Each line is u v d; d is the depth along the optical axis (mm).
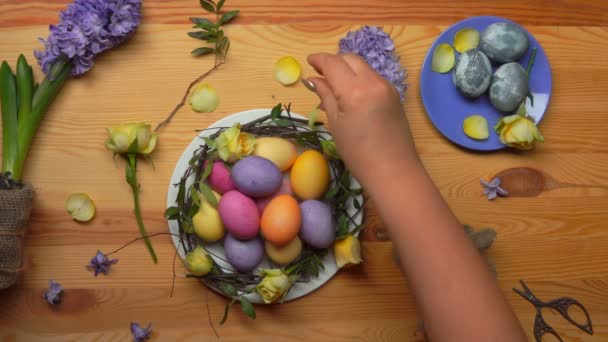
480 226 1038
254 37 1023
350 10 1036
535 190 1048
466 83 993
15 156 960
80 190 1000
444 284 750
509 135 996
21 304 992
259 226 920
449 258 754
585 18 1063
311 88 906
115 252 1000
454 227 772
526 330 1037
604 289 1051
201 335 1003
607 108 1062
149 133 971
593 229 1055
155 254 1003
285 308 1010
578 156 1057
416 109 1030
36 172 995
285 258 942
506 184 1043
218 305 1004
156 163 1004
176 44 1015
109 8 966
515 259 1043
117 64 1008
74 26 957
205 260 927
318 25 1031
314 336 1011
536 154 1049
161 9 1014
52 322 993
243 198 904
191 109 1013
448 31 1009
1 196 910
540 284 1044
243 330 1006
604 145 1061
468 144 1021
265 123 986
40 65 973
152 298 1002
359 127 795
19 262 935
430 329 760
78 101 1003
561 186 1053
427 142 1031
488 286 753
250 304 937
